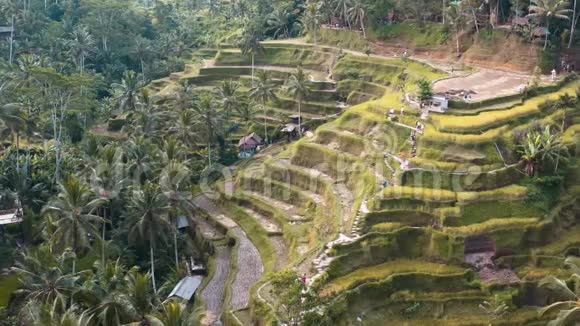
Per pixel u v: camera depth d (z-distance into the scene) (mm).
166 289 70125
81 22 147375
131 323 47531
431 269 65375
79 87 99812
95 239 74938
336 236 67688
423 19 126188
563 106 87188
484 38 114250
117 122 118875
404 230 67938
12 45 134750
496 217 69875
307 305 53219
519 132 79000
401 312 62062
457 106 85812
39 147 104000
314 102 116188
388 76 114812
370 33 130500
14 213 82500
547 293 64312
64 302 52125
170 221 73188
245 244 78812
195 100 107750
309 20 135375
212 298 67688
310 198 82812
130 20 156000
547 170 76250
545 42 107000
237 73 133750
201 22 172875
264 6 160875
